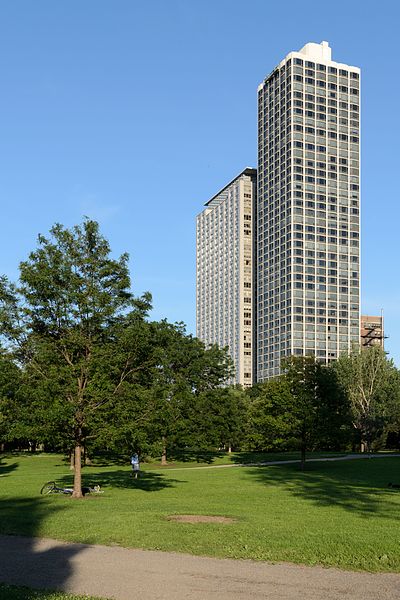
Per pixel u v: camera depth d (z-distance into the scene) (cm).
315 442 5256
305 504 2570
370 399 8675
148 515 2100
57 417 2672
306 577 1259
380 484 3691
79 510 2258
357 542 1576
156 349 3102
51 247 2989
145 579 1244
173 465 5869
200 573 1290
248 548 1509
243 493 3086
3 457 7394
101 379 2816
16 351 2941
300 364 5631
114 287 3075
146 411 3016
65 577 1262
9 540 1664
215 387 6675
